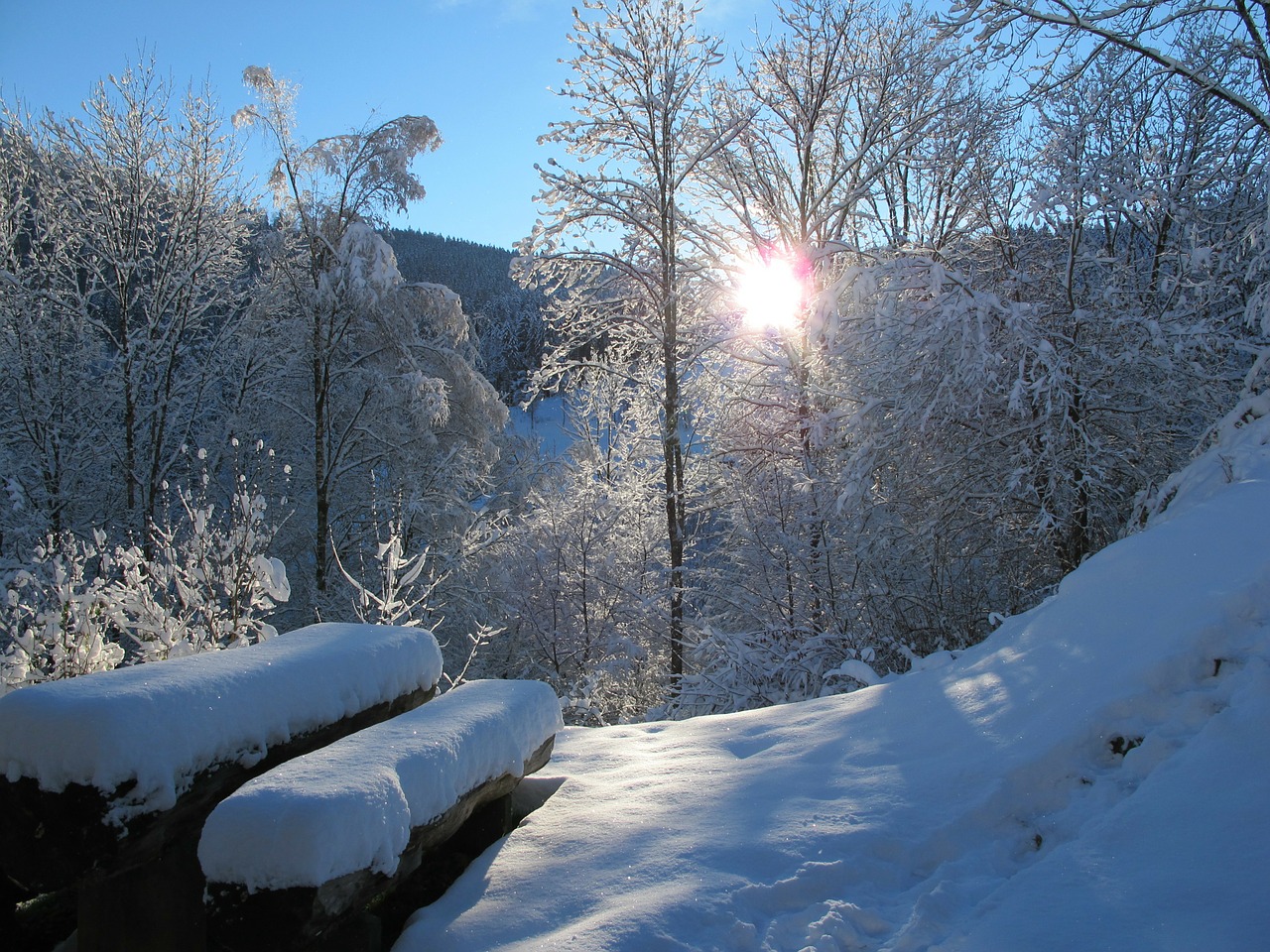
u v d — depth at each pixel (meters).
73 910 3.12
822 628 11.18
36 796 2.24
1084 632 3.79
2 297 17.14
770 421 14.99
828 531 11.48
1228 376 9.27
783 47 15.16
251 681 2.68
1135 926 2.09
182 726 2.38
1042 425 9.34
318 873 2.10
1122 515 9.78
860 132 15.73
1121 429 9.66
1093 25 9.09
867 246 15.29
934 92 14.32
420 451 18.33
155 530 5.31
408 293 18.61
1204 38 10.97
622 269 15.93
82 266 18.16
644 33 14.69
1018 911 2.24
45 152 17.38
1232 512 4.33
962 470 9.98
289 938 2.11
